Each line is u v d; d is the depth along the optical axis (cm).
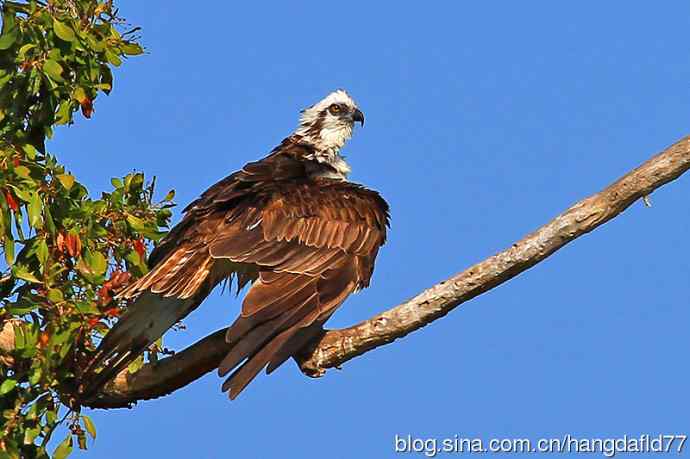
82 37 1147
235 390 1067
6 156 1090
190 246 1230
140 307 1167
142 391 1194
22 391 1125
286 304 1175
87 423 1142
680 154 1012
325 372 1138
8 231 1080
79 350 1155
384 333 1109
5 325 1137
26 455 1145
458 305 1091
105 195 1202
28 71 1132
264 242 1231
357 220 1300
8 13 1117
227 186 1318
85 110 1180
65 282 1128
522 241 1055
